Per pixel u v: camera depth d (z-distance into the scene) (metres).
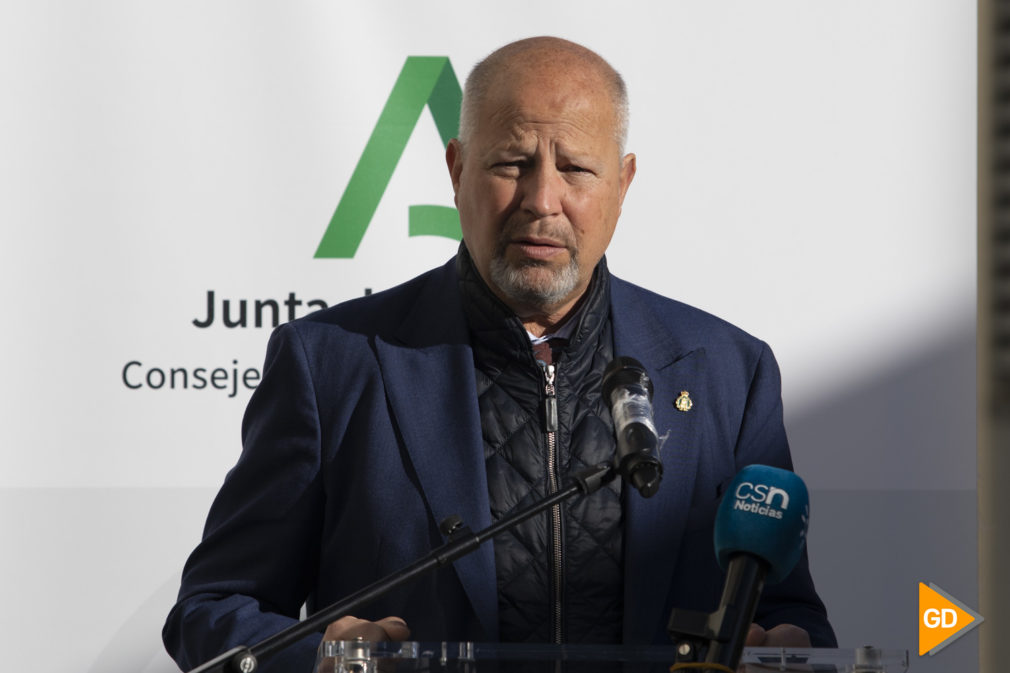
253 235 9.78
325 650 5.04
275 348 7.99
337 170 9.83
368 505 7.40
